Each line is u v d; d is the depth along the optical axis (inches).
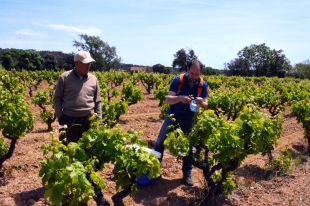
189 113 281.6
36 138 422.9
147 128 525.0
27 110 315.9
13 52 2618.1
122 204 200.4
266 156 392.2
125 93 713.6
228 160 240.1
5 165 320.2
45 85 1378.0
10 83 725.3
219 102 522.9
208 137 247.3
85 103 248.7
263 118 259.9
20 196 256.7
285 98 789.9
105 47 3553.2
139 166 184.5
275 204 277.0
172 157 363.6
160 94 785.6
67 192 155.8
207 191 271.7
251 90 783.7
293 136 525.0
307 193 299.3
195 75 269.1
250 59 3513.8
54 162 159.2
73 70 250.5
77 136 253.4
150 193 276.8
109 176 295.6
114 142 186.5
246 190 297.4
